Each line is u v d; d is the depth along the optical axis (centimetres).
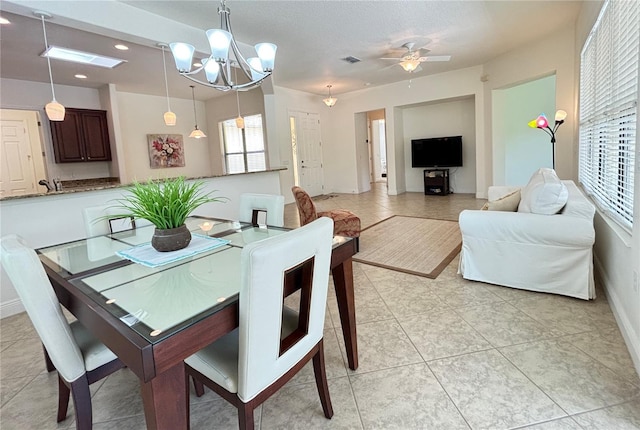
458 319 233
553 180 264
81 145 616
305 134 851
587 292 243
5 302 275
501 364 183
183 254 173
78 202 317
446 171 802
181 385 104
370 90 831
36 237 294
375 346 208
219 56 216
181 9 342
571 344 196
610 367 174
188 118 827
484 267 285
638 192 173
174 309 114
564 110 479
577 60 428
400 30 441
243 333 111
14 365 209
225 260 164
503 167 670
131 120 718
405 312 248
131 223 258
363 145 932
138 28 337
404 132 875
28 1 264
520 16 418
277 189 548
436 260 354
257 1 338
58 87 599
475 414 151
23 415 167
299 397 169
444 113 814
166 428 101
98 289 134
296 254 119
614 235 230
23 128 587
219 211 464
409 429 145
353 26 417
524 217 259
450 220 536
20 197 280
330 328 234
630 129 213
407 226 512
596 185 321
